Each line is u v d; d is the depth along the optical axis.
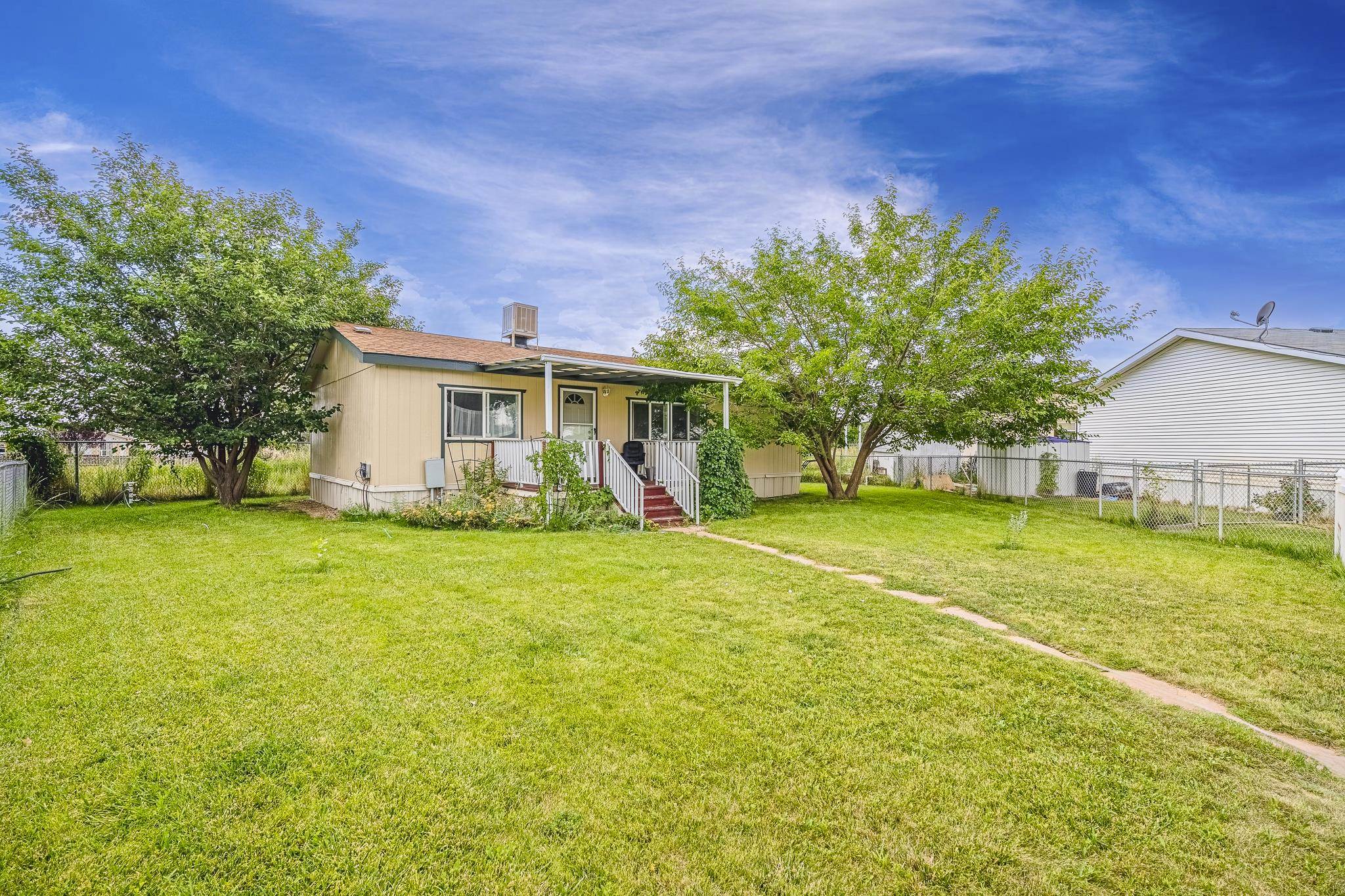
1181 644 4.83
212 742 3.18
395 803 2.73
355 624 5.03
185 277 11.64
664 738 3.30
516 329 14.66
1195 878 2.34
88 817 2.60
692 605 5.72
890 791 2.85
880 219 14.70
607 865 2.39
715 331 15.23
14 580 6.16
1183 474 15.83
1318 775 3.03
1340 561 7.46
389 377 11.60
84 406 11.77
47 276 11.51
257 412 13.23
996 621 5.43
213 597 5.74
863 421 15.32
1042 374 13.82
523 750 3.17
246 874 2.32
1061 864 2.41
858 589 6.31
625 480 10.99
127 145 13.85
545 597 5.92
